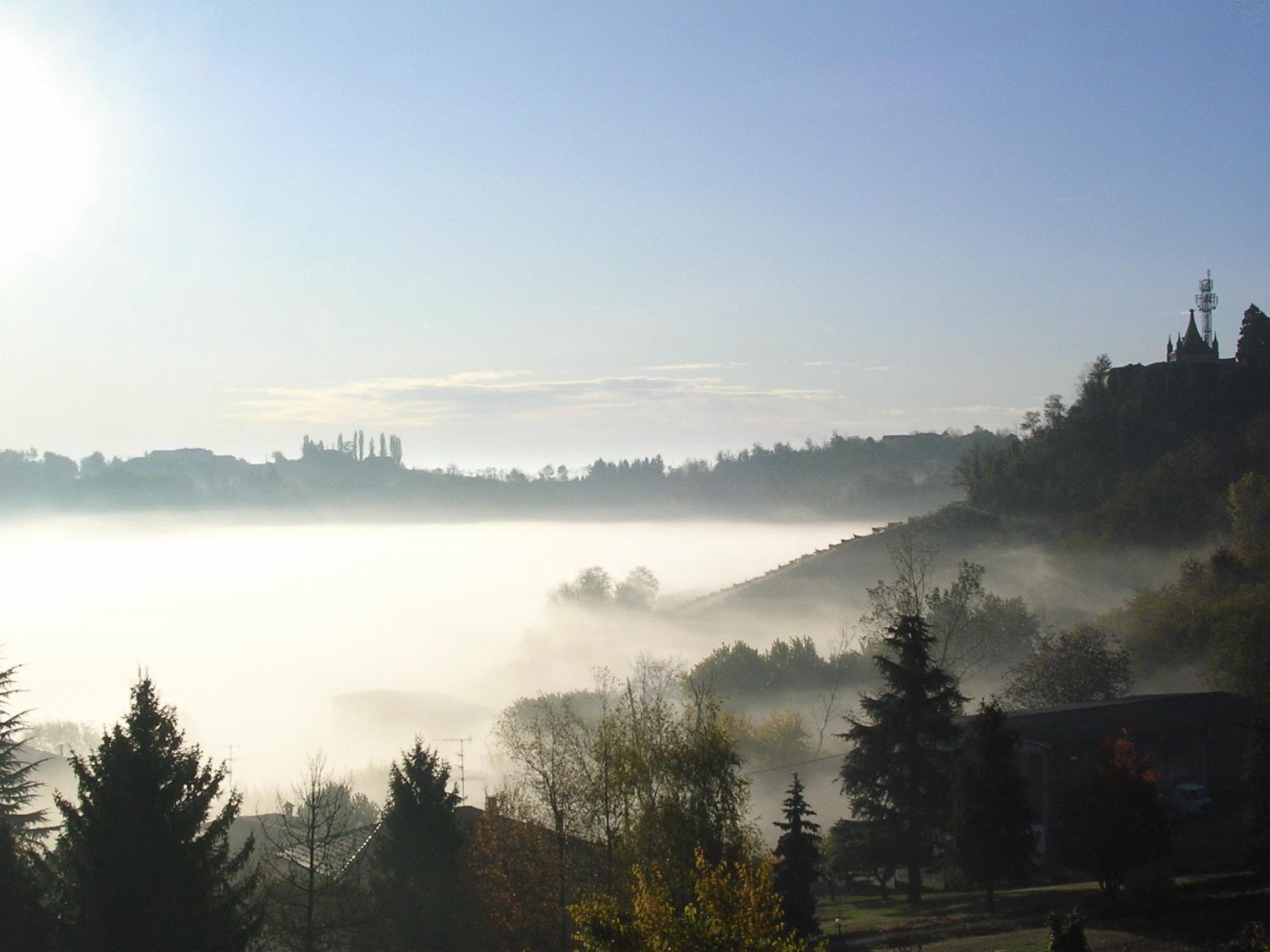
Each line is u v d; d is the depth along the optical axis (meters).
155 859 25.92
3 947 25.88
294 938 30.59
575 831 35.84
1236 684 61.41
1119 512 127.94
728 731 38.88
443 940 32.00
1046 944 30.11
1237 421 147.50
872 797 43.28
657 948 19.44
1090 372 175.12
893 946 32.69
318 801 36.34
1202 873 38.09
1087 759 39.72
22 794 36.62
